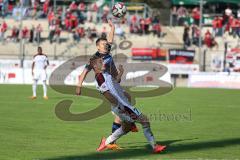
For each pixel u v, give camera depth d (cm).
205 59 10475
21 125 4225
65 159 2942
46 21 12206
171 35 12325
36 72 6631
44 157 2992
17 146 3322
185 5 13800
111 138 3184
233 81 9581
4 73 9625
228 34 12206
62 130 4016
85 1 13000
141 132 3956
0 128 4044
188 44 11825
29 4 12600
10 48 11350
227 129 4228
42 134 3803
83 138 3666
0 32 11525
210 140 3662
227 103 6469
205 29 12419
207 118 4928
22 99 6512
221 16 12662
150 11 12538
